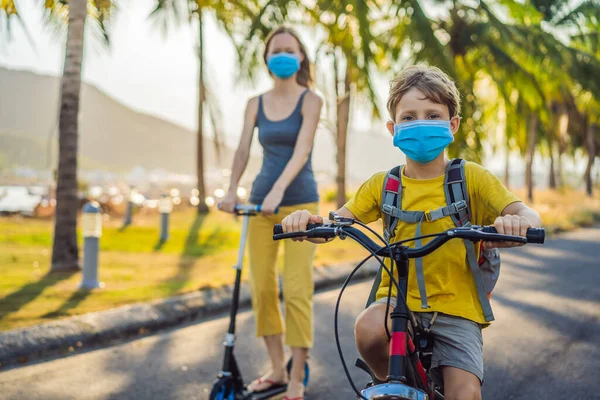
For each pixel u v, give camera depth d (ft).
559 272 32.89
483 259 8.78
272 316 14.66
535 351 18.78
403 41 62.59
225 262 32.68
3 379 15.85
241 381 13.92
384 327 8.29
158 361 17.57
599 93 87.40
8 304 21.74
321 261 32.83
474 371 8.17
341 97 55.06
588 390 15.61
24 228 45.55
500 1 72.43
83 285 25.02
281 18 55.36
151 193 84.79
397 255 7.79
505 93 71.26
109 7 30.60
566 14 95.45
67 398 14.83
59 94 30.53
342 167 57.88
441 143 8.42
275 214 14.23
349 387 15.94
